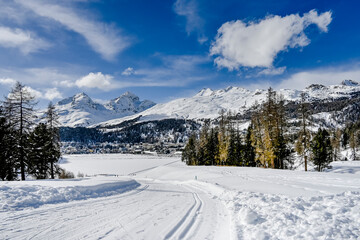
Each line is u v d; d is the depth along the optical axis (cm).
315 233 507
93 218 723
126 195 1313
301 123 2905
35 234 559
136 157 16638
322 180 1591
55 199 989
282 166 3319
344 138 8344
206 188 1755
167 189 1734
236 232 591
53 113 2675
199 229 639
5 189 1018
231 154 4503
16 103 2186
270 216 695
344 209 656
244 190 1325
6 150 2158
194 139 6962
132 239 540
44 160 2622
